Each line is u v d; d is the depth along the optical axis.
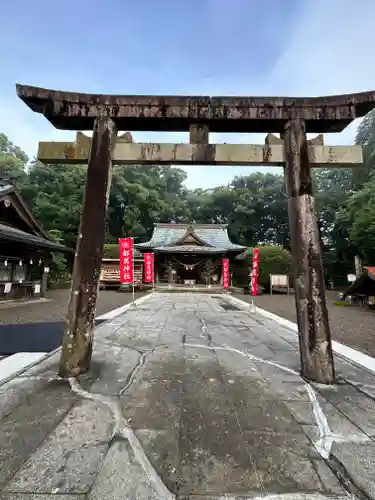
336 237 32.38
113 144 3.85
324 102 3.76
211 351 4.54
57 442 2.01
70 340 3.37
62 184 30.50
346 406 2.64
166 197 45.88
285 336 5.79
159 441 2.03
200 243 23.64
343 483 1.66
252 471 1.74
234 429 2.21
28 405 2.58
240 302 13.11
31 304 12.90
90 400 2.69
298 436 2.13
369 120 32.06
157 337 5.51
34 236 15.12
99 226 3.55
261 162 3.88
